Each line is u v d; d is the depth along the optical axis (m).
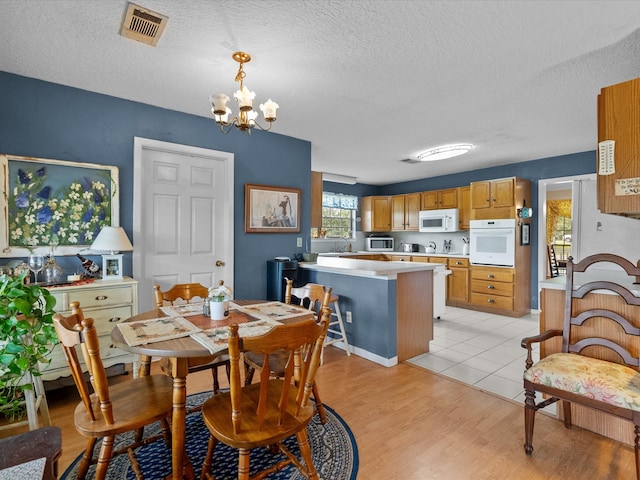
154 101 3.02
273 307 2.16
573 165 4.75
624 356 1.80
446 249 6.44
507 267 4.92
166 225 3.25
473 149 4.56
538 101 2.95
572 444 1.88
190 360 1.77
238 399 1.28
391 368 2.96
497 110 3.16
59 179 2.68
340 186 7.06
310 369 1.44
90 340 1.26
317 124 3.59
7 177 2.49
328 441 1.90
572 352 1.98
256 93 2.80
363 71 2.43
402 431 2.00
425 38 2.01
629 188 1.55
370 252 6.93
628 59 2.24
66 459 1.76
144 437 1.93
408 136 3.99
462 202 5.85
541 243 5.07
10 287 1.59
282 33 1.97
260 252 3.84
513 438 1.94
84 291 2.40
